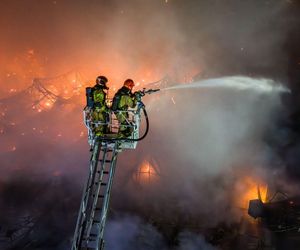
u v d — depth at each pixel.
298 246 13.00
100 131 5.90
